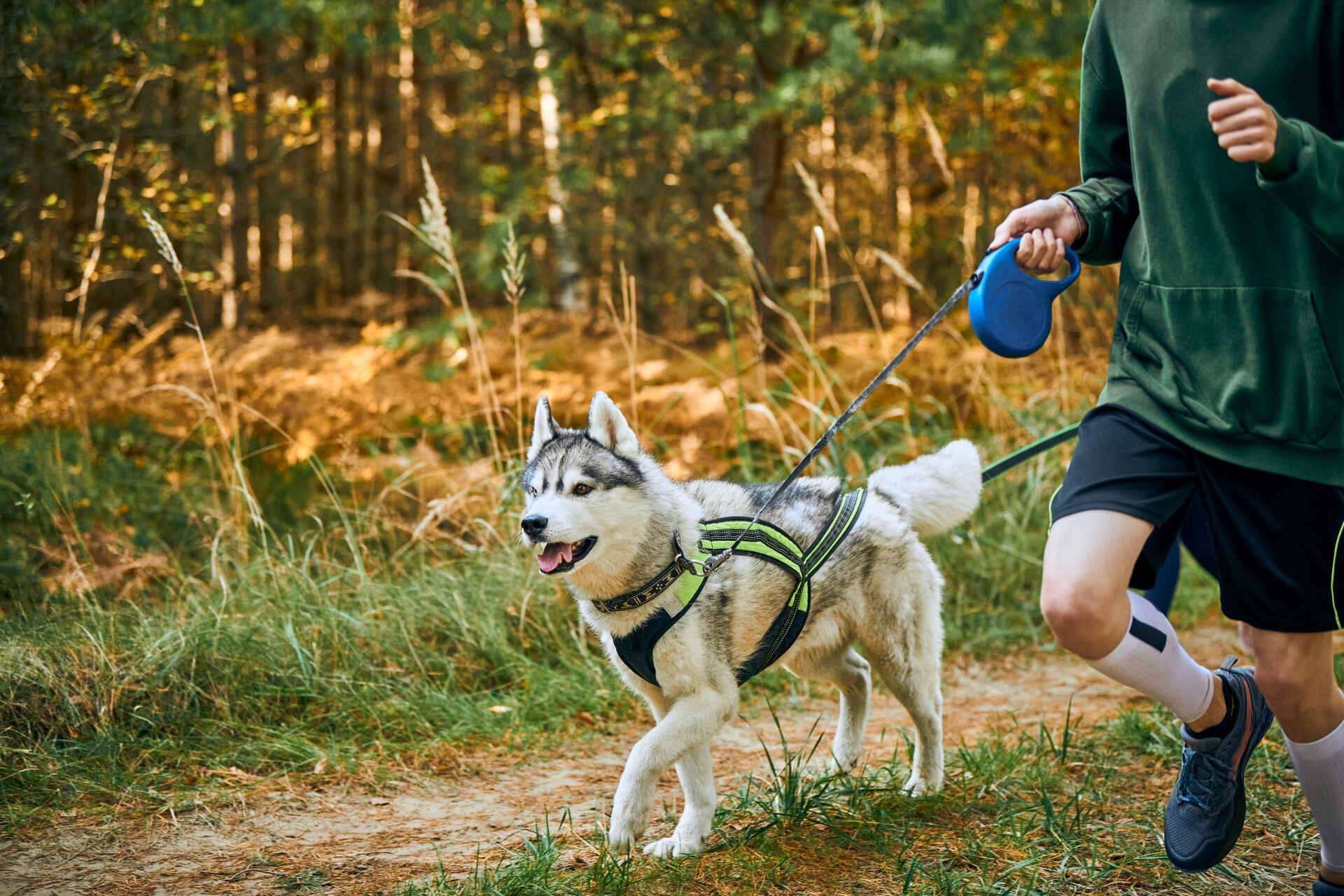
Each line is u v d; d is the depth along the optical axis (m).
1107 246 2.50
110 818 3.36
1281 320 2.03
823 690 5.10
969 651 5.68
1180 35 2.12
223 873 2.97
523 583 5.41
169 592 5.18
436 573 5.51
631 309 6.48
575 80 11.95
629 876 2.78
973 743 4.13
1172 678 2.32
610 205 12.76
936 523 3.70
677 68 11.19
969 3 8.60
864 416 7.11
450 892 2.72
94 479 6.59
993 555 6.43
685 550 3.13
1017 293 2.49
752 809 3.36
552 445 3.31
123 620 4.68
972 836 3.08
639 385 8.26
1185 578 6.61
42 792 3.48
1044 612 2.15
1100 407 2.30
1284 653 2.18
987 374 7.88
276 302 15.57
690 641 3.01
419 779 3.87
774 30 8.84
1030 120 10.71
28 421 7.66
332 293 18.73
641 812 2.80
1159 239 2.17
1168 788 3.46
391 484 6.45
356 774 3.88
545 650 5.16
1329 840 2.36
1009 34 9.07
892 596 3.48
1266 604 2.12
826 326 12.04
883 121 12.20
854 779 3.51
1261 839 2.98
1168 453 2.16
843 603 3.40
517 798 3.70
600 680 4.86
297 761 3.95
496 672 4.89
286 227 20.08
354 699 4.41
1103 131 2.48
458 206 13.82
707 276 13.16
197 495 6.67
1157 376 2.19
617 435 3.24
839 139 15.05
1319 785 2.31
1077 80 9.62
